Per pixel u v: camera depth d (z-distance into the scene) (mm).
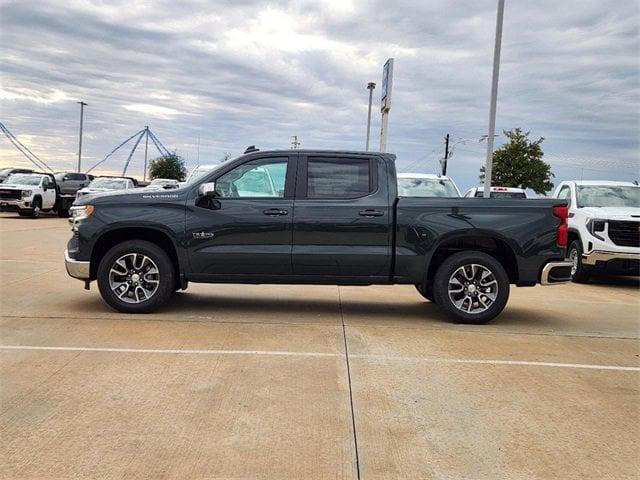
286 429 4051
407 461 3654
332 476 3449
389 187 7309
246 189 7383
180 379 4977
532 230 7227
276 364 5449
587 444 3961
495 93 18375
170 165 82375
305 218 7188
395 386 4953
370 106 34656
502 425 4227
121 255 7227
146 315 7320
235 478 3395
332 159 7379
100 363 5340
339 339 6426
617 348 6438
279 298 8906
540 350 6238
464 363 5660
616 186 13281
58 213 30078
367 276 7309
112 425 4043
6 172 35000
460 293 7359
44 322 6805
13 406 4332
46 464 3496
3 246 14734
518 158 41938
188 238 7188
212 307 7996
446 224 7199
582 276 12359
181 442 3818
